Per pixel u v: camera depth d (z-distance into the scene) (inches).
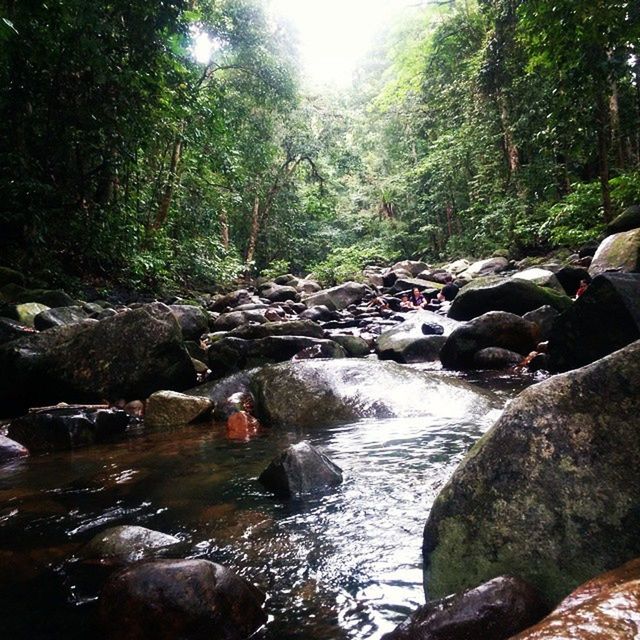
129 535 95.7
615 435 64.0
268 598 76.5
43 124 421.7
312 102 1021.2
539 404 69.6
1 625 73.8
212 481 132.2
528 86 651.5
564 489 64.1
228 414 208.4
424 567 70.5
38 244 420.8
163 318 242.2
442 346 294.8
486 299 333.7
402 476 123.6
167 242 576.1
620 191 479.2
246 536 97.8
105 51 398.0
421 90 976.3
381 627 67.8
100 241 454.3
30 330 275.6
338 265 858.1
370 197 1291.8
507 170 770.2
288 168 1064.2
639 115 562.6
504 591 57.3
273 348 280.5
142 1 390.3
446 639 55.7
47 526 109.1
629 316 203.8
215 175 733.3
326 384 200.7
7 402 220.1
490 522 66.7
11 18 356.8
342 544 92.0
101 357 228.1
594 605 37.4
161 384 236.8
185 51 540.1
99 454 166.7
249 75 797.2
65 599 79.7
